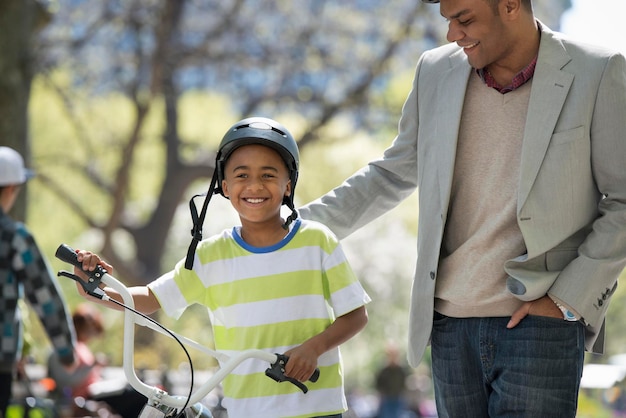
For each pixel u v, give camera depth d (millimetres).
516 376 4254
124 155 27156
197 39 25906
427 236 4469
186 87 27438
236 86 27656
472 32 4234
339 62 26953
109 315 28219
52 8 12805
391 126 27578
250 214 4137
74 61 25281
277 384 4066
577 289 4156
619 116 4219
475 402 4492
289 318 4109
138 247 30766
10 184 6520
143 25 24938
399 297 33469
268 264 4152
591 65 4254
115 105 28734
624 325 30250
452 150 4375
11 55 12023
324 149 29781
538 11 23656
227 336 4203
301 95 27375
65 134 28797
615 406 12305
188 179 30266
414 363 4562
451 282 4406
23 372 7457
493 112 4355
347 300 4090
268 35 26469
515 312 4262
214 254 4238
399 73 27516
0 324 6074
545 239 4219
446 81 4496
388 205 4895
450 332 4484
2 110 11906
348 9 26672
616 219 4188
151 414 3754
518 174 4277
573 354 4258
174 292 4242
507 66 4332
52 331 6184
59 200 30891
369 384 34688
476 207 4363
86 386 8945
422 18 26734
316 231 4191
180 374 11000
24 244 6125
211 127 30078
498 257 4309
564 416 4250
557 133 4230
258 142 4152
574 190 4223
